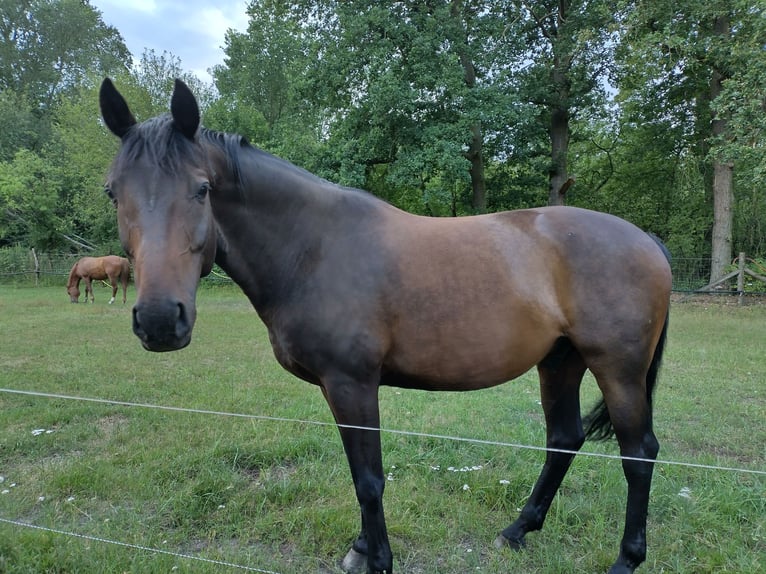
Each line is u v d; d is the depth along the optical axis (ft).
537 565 7.26
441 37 41.32
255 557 7.18
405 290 6.18
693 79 46.14
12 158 77.05
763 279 36.42
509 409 13.69
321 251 6.33
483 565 7.23
